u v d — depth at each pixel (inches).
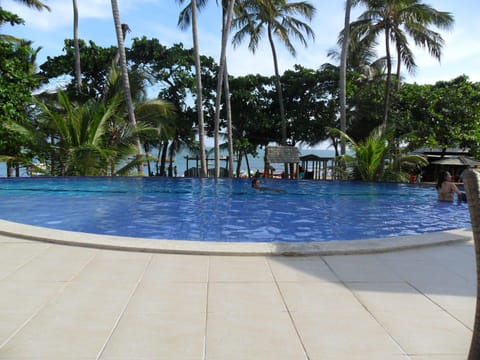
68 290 139.8
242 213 395.2
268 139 1207.6
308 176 1135.0
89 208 401.7
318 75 1035.3
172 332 109.9
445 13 748.6
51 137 703.1
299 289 144.8
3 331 108.6
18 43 793.6
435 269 170.9
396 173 772.0
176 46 1031.0
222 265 170.7
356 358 97.7
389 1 753.6
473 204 81.2
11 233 215.2
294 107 1110.4
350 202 484.4
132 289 141.7
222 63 799.7
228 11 781.3
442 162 924.0
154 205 435.2
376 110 1007.0
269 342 105.3
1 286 142.9
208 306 128.0
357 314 124.0
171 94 1045.8
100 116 668.7
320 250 189.2
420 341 107.0
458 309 129.3
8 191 517.0
